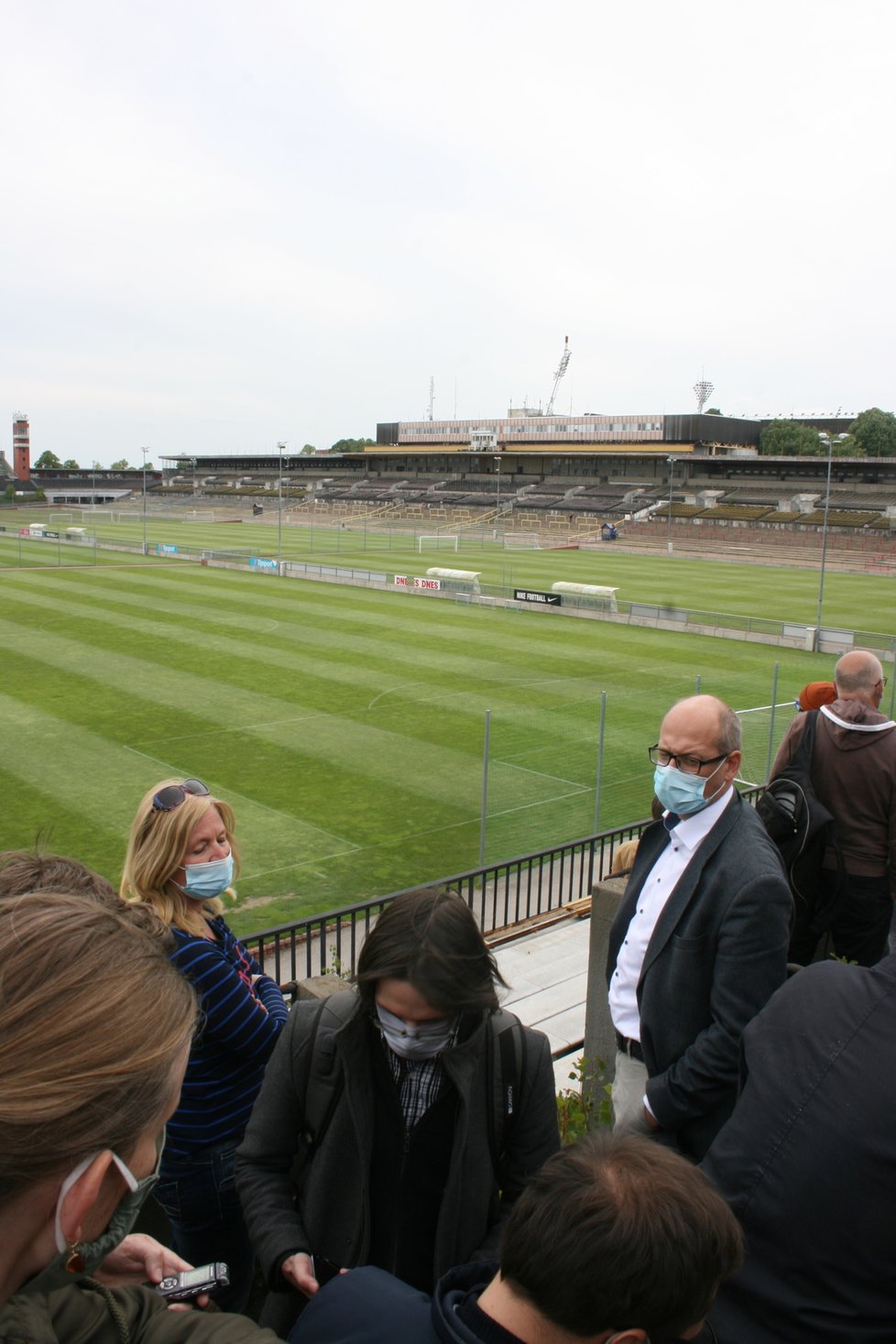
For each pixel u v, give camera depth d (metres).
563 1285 1.68
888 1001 2.25
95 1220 1.40
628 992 4.47
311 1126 3.06
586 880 14.86
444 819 18.38
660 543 95.44
